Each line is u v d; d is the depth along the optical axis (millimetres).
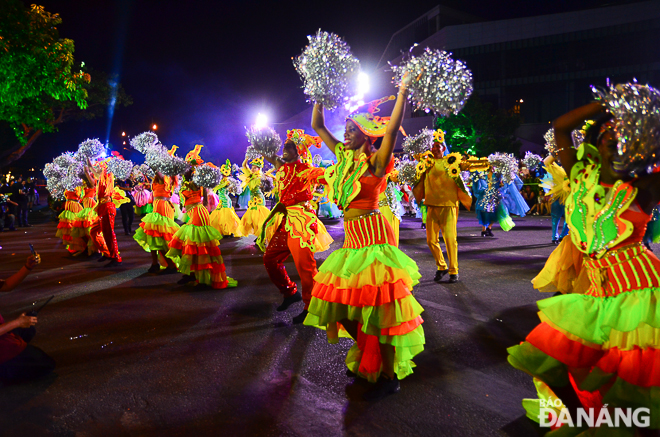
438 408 3135
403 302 3170
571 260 4996
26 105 12117
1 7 9828
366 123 3387
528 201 20234
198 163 6809
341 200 3424
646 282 2318
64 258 9820
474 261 8625
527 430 2846
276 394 3387
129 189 14344
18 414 3148
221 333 4746
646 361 2240
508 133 35062
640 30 44188
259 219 10695
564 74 47719
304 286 5027
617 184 2363
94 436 2879
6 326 3510
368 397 3260
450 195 6738
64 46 11078
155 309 5668
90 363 4016
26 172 40969
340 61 3211
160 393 3428
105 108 32156
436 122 35531
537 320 4965
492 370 3734
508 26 48812
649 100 2236
